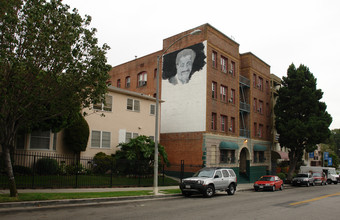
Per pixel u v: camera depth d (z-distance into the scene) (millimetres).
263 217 10250
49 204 11164
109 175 21125
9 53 10289
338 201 16406
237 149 31312
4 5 10445
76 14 12188
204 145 26766
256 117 36344
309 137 33312
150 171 23219
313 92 34844
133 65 37250
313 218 10422
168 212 10594
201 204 13258
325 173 40281
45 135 19156
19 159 18062
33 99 10984
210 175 17391
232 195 18547
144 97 26484
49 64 11586
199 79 28203
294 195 19781
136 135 25625
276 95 42688
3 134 11211
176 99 29922
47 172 17703
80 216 9164
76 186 15875
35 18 10766
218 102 29031
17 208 10086
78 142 19750
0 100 10539
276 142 40312
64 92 11867
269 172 38250
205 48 28219
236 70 32594
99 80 12672
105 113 23125
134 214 9906
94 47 12594
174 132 29422
